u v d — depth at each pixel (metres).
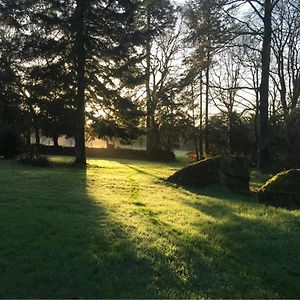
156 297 6.22
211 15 27.44
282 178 14.89
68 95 27.16
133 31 27.58
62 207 11.48
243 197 16.50
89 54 27.08
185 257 7.89
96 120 28.52
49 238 8.56
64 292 6.34
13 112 33.19
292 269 7.71
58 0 26.86
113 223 9.89
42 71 26.41
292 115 28.77
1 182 16.02
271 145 27.98
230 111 45.31
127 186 17.52
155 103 47.78
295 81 37.62
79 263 7.34
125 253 7.80
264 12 28.06
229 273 7.34
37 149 35.47
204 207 13.10
